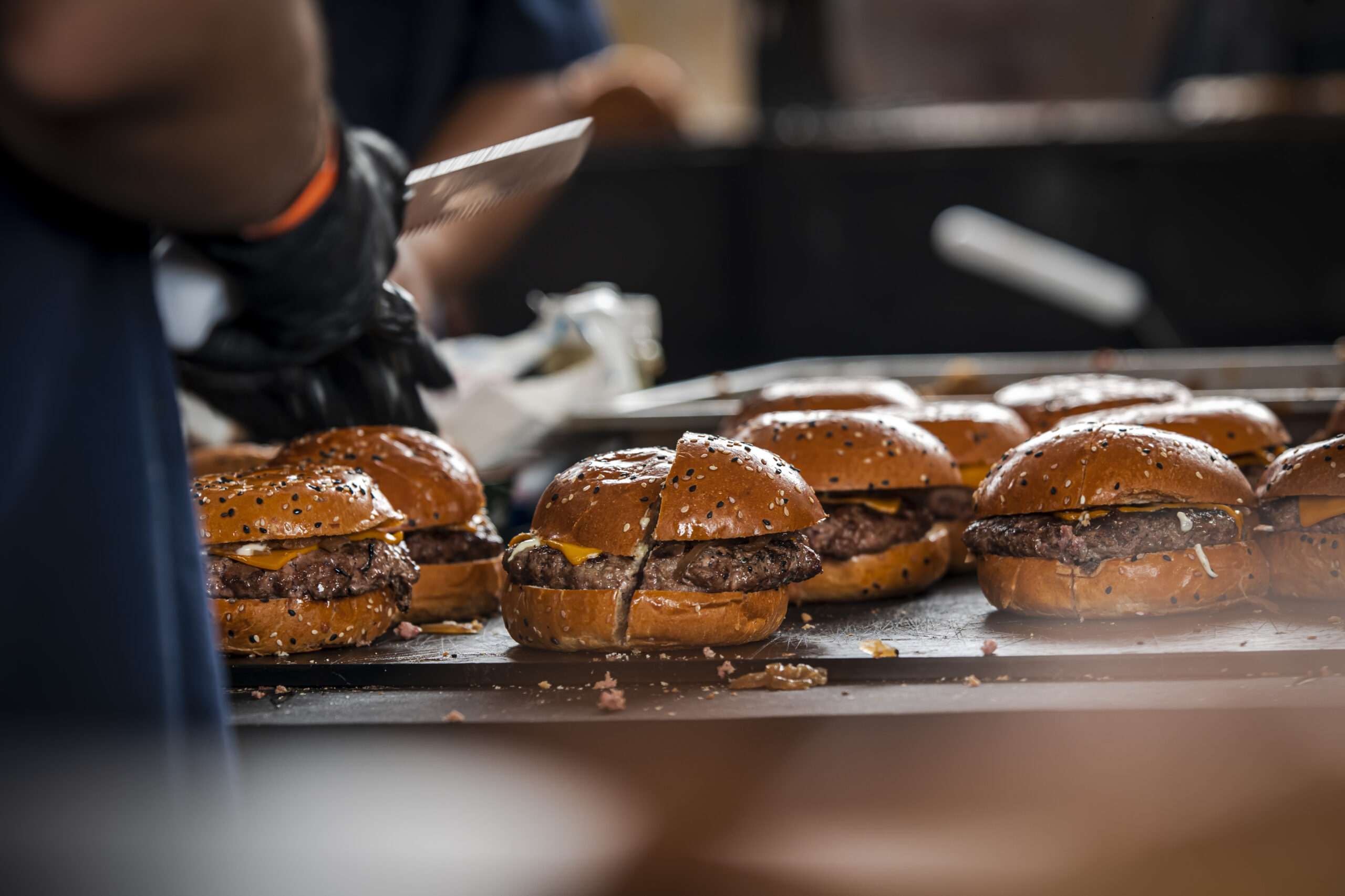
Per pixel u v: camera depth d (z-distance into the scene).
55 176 1.03
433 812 0.74
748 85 8.29
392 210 1.49
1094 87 7.22
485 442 3.12
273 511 1.88
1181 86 7.15
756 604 1.88
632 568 1.87
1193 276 6.87
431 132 4.52
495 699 1.66
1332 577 1.97
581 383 3.28
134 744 0.74
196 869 0.62
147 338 1.18
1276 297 6.86
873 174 6.81
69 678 1.13
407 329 1.86
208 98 0.96
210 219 1.10
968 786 1.42
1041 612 2.03
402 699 1.68
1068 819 1.39
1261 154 6.69
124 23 0.89
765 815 1.43
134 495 1.15
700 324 6.98
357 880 0.64
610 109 6.73
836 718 1.44
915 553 2.31
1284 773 1.39
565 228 6.85
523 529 3.29
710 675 1.73
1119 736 1.41
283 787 1.12
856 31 7.08
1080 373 4.00
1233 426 2.31
